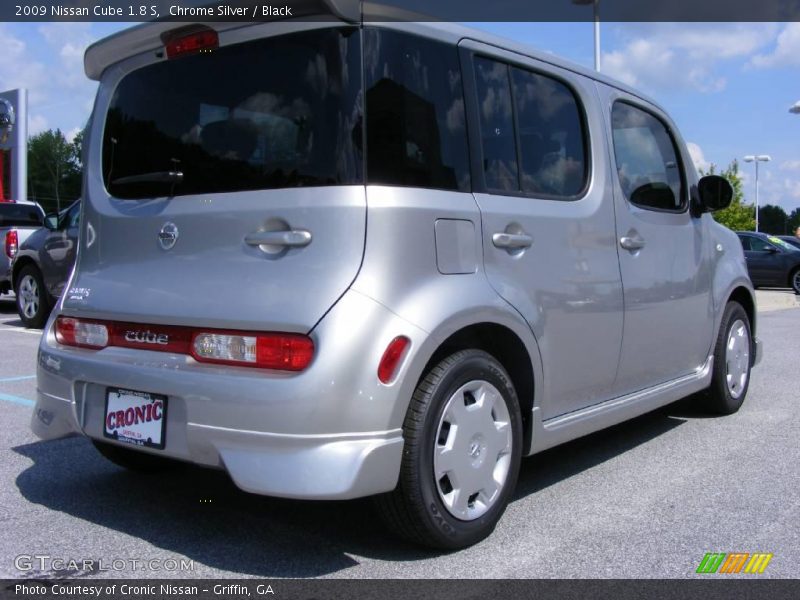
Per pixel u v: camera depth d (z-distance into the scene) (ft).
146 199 11.05
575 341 12.20
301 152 9.69
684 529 11.19
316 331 9.04
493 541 10.71
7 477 13.44
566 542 10.70
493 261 10.75
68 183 257.96
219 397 9.28
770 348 29.94
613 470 14.07
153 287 10.50
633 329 13.71
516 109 11.87
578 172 13.03
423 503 9.64
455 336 10.32
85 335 11.32
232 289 9.72
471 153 10.83
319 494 8.82
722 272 17.25
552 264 11.76
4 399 19.48
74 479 13.38
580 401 12.61
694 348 16.20
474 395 10.47
